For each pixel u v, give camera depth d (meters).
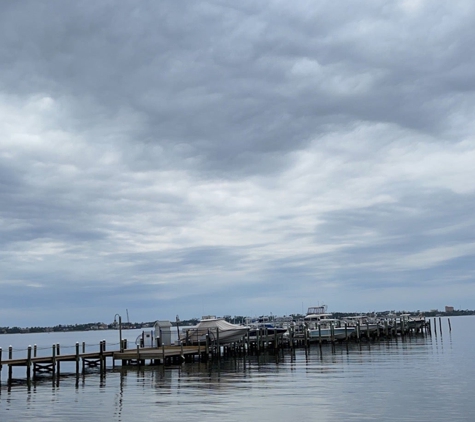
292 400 30.81
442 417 26.11
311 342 80.81
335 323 86.50
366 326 85.81
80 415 28.27
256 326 74.19
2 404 31.72
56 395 34.72
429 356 55.22
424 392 32.72
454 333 109.56
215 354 59.72
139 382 39.62
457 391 32.88
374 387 34.88
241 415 27.23
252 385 36.75
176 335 64.44
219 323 62.06
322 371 43.97
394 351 62.44
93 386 38.34
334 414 27.11
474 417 25.98
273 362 52.88
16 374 50.62
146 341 61.34
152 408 29.53
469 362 48.72
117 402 31.62
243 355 60.78
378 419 25.91
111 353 50.06
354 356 57.25
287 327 80.62
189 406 29.73
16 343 155.62
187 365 50.66
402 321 96.56
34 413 28.97
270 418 26.47
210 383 38.09
